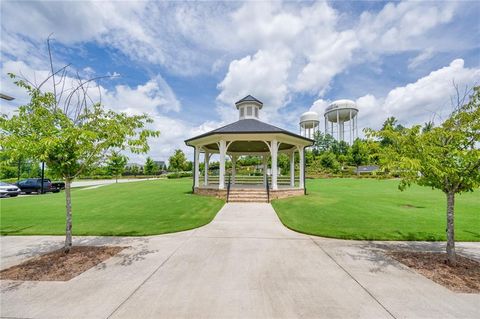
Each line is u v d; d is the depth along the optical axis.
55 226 7.59
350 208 10.60
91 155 4.91
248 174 42.16
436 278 3.78
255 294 3.22
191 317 2.66
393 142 4.89
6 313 2.75
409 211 9.98
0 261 4.62
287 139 14.48
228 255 4.88
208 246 5.50
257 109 17.70
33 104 4.75
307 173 42.03
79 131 4.26
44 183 21.34
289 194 14.30
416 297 3.15
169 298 3.10
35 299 3.09
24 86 4.63
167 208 10.56
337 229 7.07
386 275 3.90
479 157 3.63
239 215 9.12
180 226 7.40
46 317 2.68
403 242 5.91
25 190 21.22
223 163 13.75
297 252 5.10
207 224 7.75
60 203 12.57
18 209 10.74
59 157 4.58
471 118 4.27
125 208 10.66
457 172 4.10
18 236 6.51
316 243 5.78
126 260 4.58
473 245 5.66
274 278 3.75
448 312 2.79
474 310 2.83
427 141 4.41
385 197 14.54
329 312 2.77
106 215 9.18
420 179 4.56
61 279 3.71
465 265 4.36
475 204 11.81
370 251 5.20
